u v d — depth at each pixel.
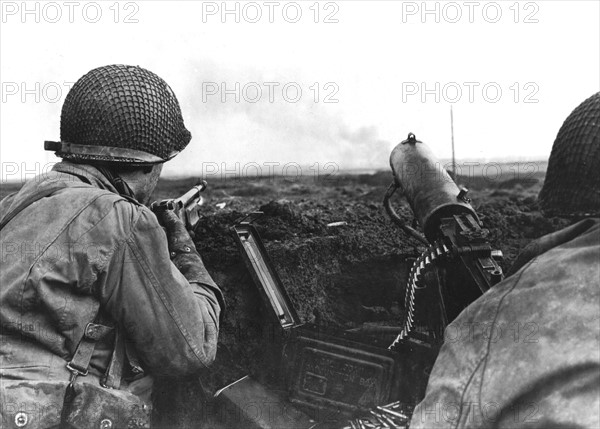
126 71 2.78
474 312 2.06
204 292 2.80
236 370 3.50
